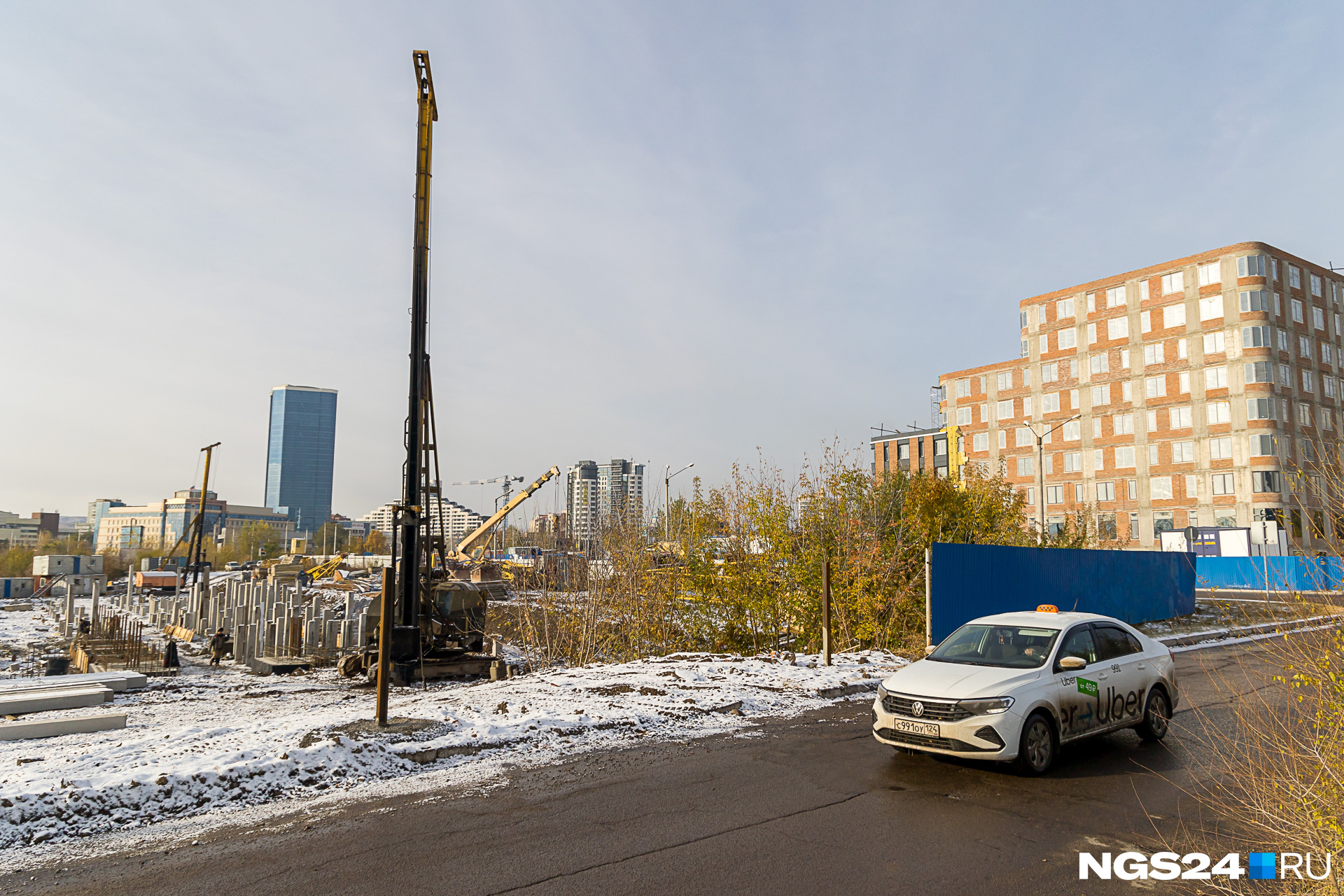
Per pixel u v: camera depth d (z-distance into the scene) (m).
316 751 7.62
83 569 73.12
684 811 6.61
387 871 5.32
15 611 47.06
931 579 16.30
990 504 21.69
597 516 20.45
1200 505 59.75
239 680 17.31
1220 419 59.16
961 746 7.62
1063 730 8.05
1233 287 59.16
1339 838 4.79
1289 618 6.05
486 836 5.97
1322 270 62.38
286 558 74.88
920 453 81.94
